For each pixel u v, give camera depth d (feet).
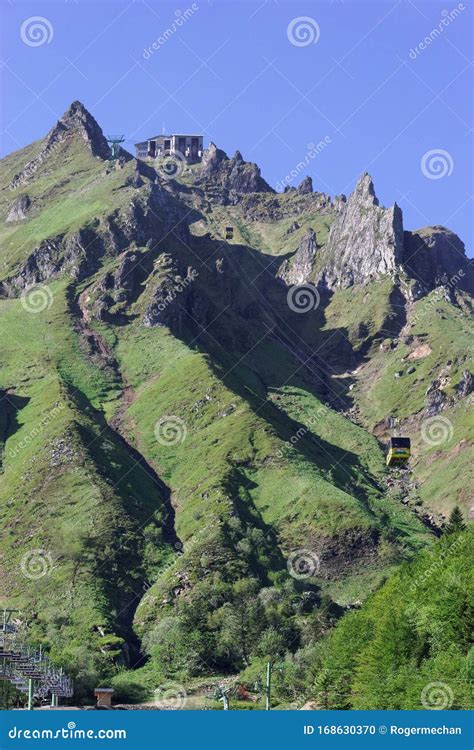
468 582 595.06
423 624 581.12
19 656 505.66
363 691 573.74
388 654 571.28
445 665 529.04
